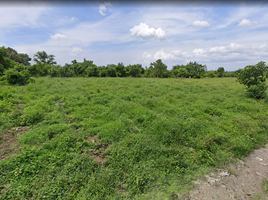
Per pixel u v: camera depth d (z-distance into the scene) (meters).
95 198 2.82
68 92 9.88
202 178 3.45
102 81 17.36
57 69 29.19
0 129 4.72
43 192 2.85
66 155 3.77
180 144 4.71
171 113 7.18
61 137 4.39
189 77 39.50
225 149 4.51
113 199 2.87
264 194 3.01
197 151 4.34
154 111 7.52
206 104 8.77
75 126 5.30
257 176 3.54
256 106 8.28
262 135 5.30
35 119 5.53
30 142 4.21
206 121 6.34
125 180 3.30
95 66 37.25
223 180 3.40
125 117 6.27
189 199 2.88
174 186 3.22
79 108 6.96
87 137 4.71
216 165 3.86
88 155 3.79
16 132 4.73
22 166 3.35
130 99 9.44
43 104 6.95
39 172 3.30
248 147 4.56
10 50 42.75
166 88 13.68
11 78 11.85
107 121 5.89
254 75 11.01
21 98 7.91
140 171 3.52
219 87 15.88
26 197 2.78
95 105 7.58
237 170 3.76
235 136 5.19
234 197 2.93
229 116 7.13
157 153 4.14
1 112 5.87
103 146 4.32
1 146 4.04
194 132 5.35
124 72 38.91
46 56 46.88
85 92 10.10
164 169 3.65
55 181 3.07
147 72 43.88
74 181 3.11
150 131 5.23
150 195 3.01
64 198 2.79
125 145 4.27
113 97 9.41
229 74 50.00
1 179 3.04
